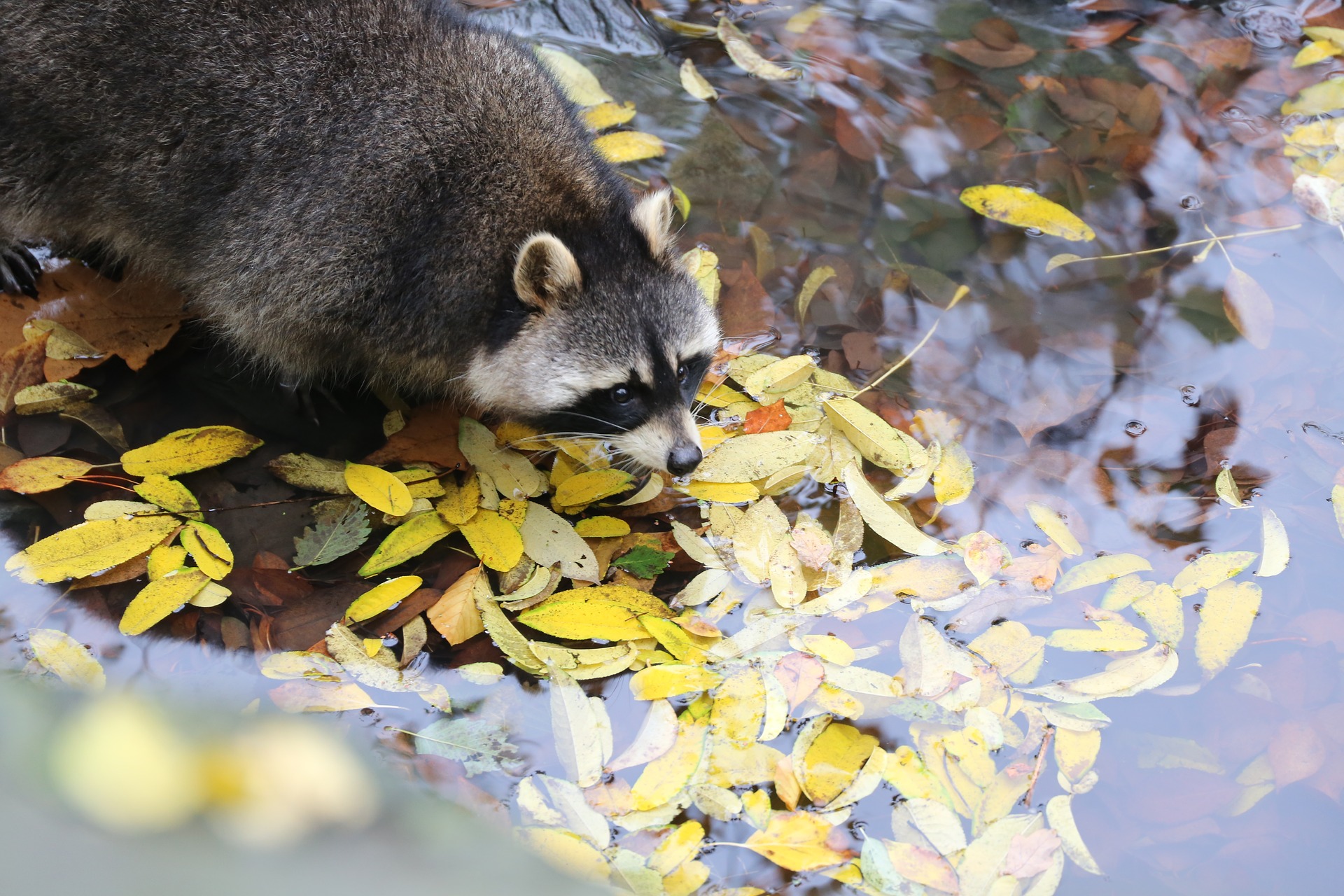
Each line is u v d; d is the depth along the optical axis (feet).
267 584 10.10
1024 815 8.70
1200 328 13.20
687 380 11.80
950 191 14.61
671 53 16.30
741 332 12.85
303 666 9.31
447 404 12.41
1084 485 11.56
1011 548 10.97
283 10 10.66
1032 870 8.30
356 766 6.22
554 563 10.39
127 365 11.91
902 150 15.08
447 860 5.24
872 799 8.76
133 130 10.96
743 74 15.97
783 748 9.04
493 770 8.73
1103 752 9.29
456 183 10.72
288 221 10.72
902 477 11.55
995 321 13.17
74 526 10.22
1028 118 15.60
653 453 11.22
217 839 4.33
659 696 9.29
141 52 10.71
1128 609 10.43
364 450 11.67
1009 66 16.30
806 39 16.57
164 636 9.57
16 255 12.57
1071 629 10.16
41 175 11.62
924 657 9.74
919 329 13.05
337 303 10.87
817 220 14.17
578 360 11.18
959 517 11.23
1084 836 8.63
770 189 14.48
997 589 10.50
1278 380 12.69
